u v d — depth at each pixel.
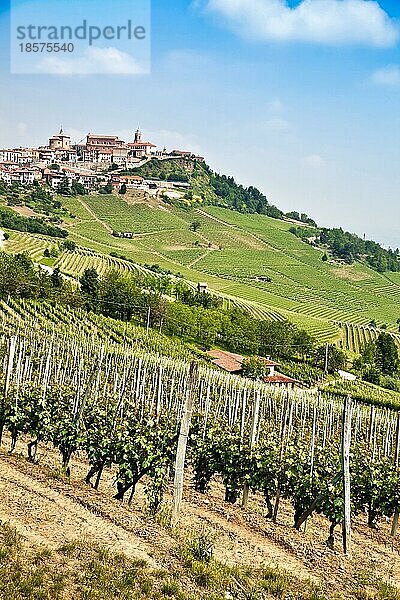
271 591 9.92
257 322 79.44
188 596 9.24
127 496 15.16
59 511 12.10
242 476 14.98
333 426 28.38
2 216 135.75
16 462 15.94
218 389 33.75
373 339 97.12
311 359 76.00
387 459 16.55
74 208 178.88
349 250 184.12
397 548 13.68
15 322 56.28
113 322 68.56
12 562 9.45
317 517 15.52
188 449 16.39
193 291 98.19
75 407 16.69
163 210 191.38
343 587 10.59
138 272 111.50
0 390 18.92
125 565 9.95
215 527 12.92
